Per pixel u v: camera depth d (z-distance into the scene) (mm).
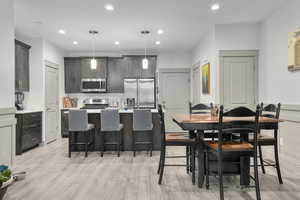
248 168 2559
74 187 2613
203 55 5410
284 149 3869
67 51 6820
